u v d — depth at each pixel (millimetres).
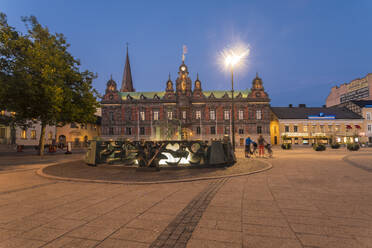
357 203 4523
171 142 9781
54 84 18219
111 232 3193
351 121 53812
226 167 10078
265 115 57156
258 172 8805
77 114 21531
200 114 57750
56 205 4559
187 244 2805
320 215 3836
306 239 2904
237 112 57625
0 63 16797
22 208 4352
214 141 10320
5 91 15453
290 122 54375
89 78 23422
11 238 2992
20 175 8539
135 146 9742
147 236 3055
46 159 16125
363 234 3037
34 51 17484
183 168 9555
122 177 7734
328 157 15469
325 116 54500
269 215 3867
